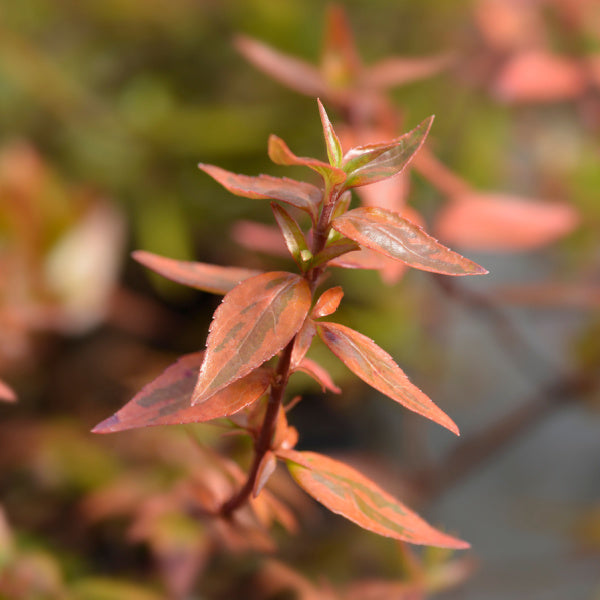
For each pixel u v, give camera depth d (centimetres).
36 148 86
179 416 40
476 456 83
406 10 92
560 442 95
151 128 85
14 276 69
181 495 52
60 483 64
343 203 41
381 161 40
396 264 45
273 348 39
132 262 86
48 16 90
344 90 53
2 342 69
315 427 87
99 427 40
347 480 42
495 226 55
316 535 65
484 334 98
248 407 43
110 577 56
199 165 40
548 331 97
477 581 76
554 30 74
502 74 66
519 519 84
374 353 40
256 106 89
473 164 91
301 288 40
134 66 91
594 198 82
